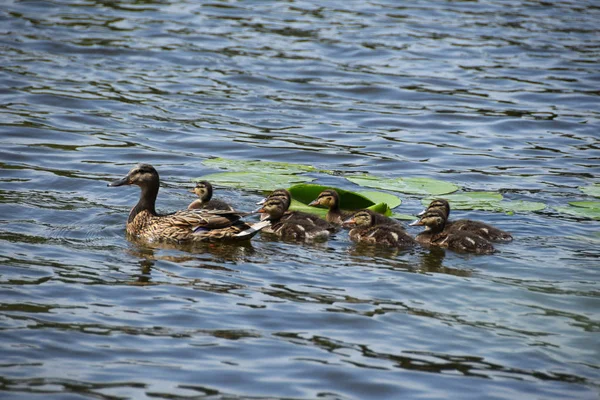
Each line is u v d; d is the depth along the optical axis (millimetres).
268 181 17109
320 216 16344
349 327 11031
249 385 9547
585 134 21750
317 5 33000
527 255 13984
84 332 10531
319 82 25047
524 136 21516
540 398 9539
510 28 30875
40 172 17438
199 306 11422
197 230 14367
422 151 20172
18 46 26297
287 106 23047
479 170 18969
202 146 19797
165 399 9195
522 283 12695
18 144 19062
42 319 10805
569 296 12203
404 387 9656
